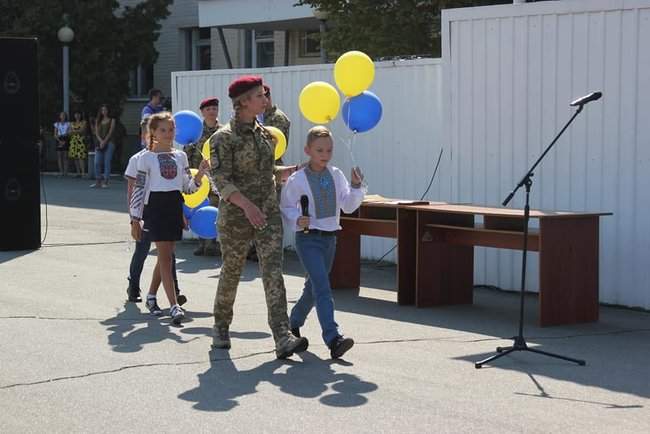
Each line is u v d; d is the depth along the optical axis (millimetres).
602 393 8180
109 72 35312
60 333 10156
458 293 12312
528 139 12922
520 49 12930
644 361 9336
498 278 13305
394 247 15250
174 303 10875
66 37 33156
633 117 11945
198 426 7207
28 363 8930
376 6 20328
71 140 33562
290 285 13445
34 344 9648
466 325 10961
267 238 9219
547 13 12625
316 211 9312
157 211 10844
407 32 20031
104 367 8828
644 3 11781
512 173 13102
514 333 10578
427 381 8492
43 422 7293
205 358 9219
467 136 13547
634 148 11969
